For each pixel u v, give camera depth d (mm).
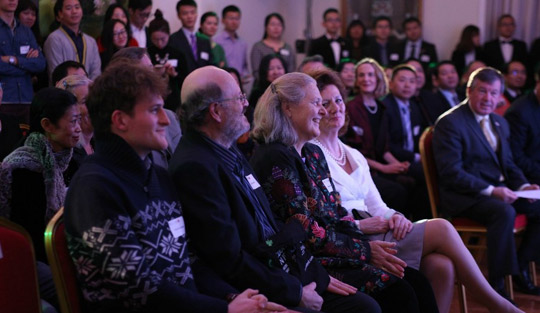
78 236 1658
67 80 2611
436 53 7719
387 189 4391
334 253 2396
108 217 1643
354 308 2158
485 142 3809
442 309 2631
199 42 5875
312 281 2166
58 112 2242
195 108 2020
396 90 5047
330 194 2562
